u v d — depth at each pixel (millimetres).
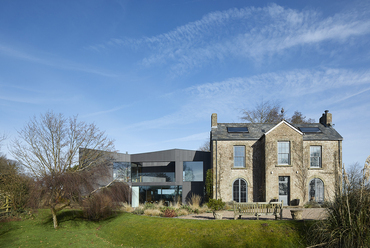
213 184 23734
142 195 29031
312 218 13758
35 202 15859
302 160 22266
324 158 23047
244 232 11836
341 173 10750
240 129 25594
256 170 23828
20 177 19016
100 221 17500
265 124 26703
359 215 8859
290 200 21984
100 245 13258
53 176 16250
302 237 10719
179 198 28219
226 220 13477
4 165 21297
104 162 22359
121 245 13234
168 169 31359
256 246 10867
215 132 25188
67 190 16141
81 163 21875
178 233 12891
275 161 22281
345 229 9133
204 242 11734
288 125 22578
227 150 24109
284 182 22438
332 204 10203
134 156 29625
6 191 18031
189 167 28828
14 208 18141
